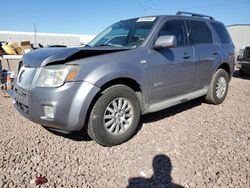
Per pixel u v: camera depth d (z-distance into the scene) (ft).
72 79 10.43
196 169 9.98
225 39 19.58
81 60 10.81
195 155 11.09
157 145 12.05
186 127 14.39
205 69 16.96
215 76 18.13
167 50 14.05
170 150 11.55
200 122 15.24
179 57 14.62
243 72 35.09
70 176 9.52
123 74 11.59
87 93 10.53
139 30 14.33
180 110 17.61
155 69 13.21
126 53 12.19
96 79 10.73
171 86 14.42
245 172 9.78
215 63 17.74
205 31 17.61
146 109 13.28
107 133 11.51
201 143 12.30
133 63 12.16
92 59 11.07
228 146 11.99
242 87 27.35
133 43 13.79
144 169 10.02
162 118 15.85
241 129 14.19
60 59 10.50
